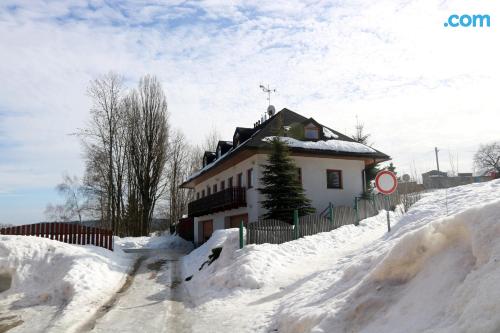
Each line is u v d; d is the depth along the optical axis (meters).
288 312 7.31
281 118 25.72
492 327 3.35
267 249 13.31
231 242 14.92
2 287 11.59
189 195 55.41
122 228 41.34
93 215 46.88
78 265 12.35
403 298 5.13
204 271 14.22
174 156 51.97
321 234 15.62
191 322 8.37
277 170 20.56
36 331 8.05
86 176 43.75
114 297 10.94
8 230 15.59
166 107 42.75
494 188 11.53
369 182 29.23
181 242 33.38
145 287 12.43
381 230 16.09
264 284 10.93
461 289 4.15
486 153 63.50
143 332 7.75
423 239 5.58
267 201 20.53
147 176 40.91
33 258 12.49
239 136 29.97
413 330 4.21
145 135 41.44
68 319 8.70
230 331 7.45
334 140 26.19
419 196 19.31
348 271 7.55
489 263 4.15
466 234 5.04
